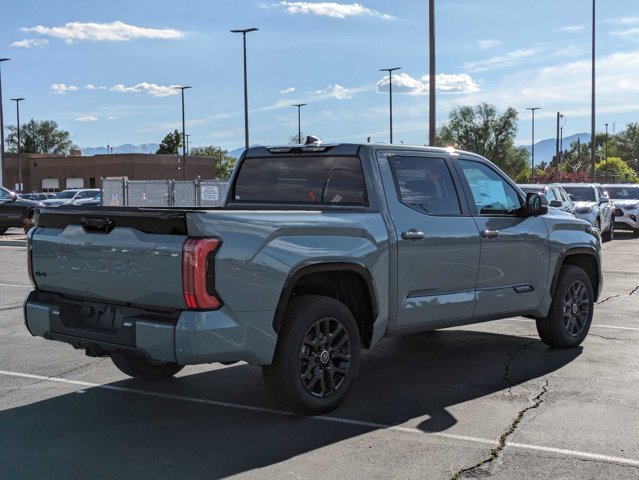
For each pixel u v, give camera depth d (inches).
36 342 302.2
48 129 5772.6
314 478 157.2
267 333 184.1
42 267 205.6
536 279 267.7
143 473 160.6
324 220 198.4
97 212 189.5
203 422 196.4
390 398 217.9
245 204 253.6
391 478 157.2
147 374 238.1
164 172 3420.3
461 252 237.0
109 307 191.9
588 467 162.6
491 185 261.4
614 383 233.8
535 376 243.1
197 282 170.6
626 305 394.6
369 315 214.7
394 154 230.2
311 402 197.0
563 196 745.6
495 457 168.9
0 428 191.8
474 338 308.8
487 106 3496.6
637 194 1021.8
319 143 238.1
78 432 188.4
